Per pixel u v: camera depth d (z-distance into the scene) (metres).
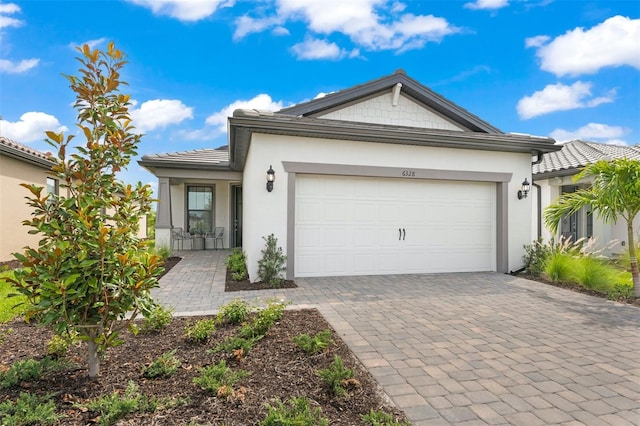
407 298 6.24
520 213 8.98
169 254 11.37
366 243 8.26
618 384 3.23
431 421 2.62
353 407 2.77
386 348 3.99
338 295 6.41
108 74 3.19
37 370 3.04
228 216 15.16
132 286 2.95
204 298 6.21
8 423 2.34
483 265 8.98
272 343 3.98
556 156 13.65
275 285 6.98
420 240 8.58
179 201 14.88
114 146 3.16
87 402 2.67
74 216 2.80
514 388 3.14
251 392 2.89
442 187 8.70
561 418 2.69
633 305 5.92
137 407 2.59
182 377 3.12
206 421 2.48
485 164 8.76
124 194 3.18
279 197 7.49
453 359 3.72
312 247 7.96
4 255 10.05
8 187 10.27
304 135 7.56
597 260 7.79
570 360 3.74
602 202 6.68
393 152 8.16
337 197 8.08
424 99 9.89
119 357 3.52
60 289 2.63
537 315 5.32
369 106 9.75
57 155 3.00
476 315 5.29
